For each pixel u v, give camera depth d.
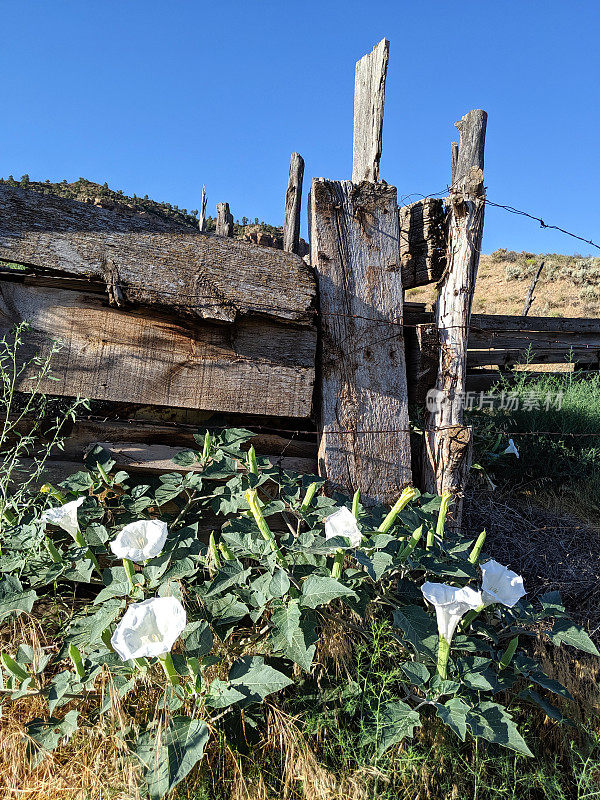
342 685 2.40
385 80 3.71
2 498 2.74
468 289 3.58
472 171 3.58
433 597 2.12
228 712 2.14
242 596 2.39
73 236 3.10
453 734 2.35
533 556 3.84
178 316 3.18
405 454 3.45
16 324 2.99
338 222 3.52
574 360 7.07
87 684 2.16
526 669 2.50
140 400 3.12
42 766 2.13
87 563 2.51
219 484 3.18
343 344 3.44
